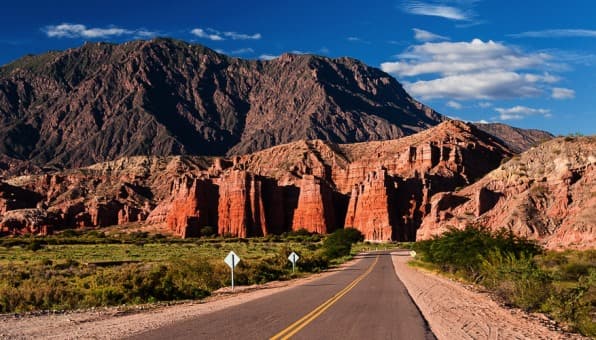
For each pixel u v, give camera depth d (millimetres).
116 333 16969
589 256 56375
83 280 38688
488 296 31344
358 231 182750
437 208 149125
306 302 27062
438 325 19828
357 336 17094
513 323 20969
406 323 20078
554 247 82125
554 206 101250
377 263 75625
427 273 54344
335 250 93625
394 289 35188
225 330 17766
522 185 117500
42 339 15852
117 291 29297
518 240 47250
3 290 27969
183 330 17688
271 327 18516
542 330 19453
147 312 22891
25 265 71375
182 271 42656
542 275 29312
